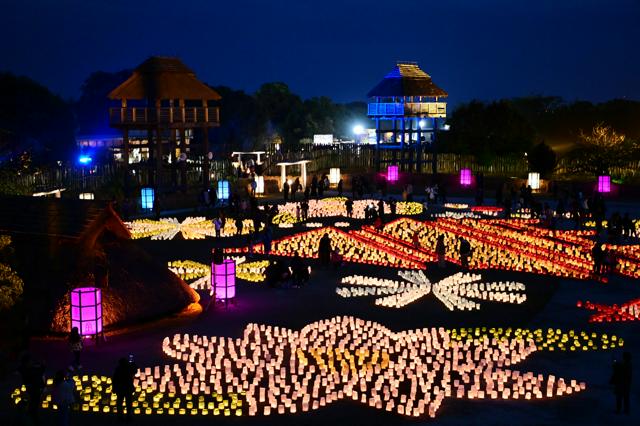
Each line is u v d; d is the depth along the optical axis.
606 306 33.94
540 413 22.48
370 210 56.47
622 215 59.66
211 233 51.94
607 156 85.31
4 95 90.00
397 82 84.62
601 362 26.86
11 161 68.62
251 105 130.75
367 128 148.50
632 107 115.50
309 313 32.91
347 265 42.69
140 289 31.08
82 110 141.25
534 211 57.69
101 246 30.70
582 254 46.00
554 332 30.34
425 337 29.42
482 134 92.12
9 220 30.89
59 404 20.28
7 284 26.20
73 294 27.88
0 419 21.61
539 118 121.69
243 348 27.83
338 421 21.88
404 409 22.53
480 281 39.12
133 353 27.45
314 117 150.50
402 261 42.72
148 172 69.69
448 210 63.09
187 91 66.88
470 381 24.97
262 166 79.62
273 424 21.69
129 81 65.94
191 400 23.39
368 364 26.20
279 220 58.19
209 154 76.31
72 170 64.56
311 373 25.69
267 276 38.06
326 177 77.69
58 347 27.84
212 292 34.22
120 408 21.69
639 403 23.22
